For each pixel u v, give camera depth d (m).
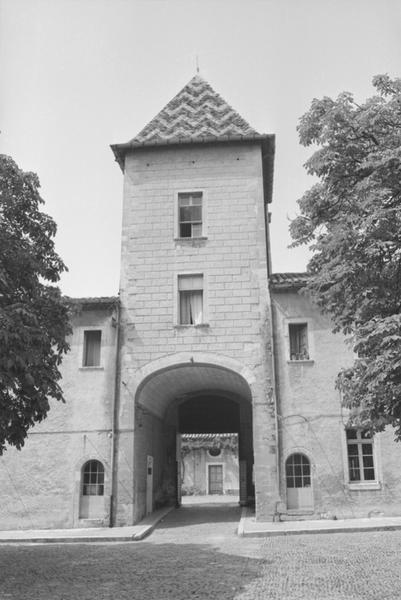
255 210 23.14
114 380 21.44
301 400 20.78
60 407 21.27
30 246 13.30
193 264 22.66
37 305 13.10
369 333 9.92
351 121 11.08
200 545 15.90
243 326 21.75
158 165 24.08
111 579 11.41
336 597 9.41
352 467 20.33
